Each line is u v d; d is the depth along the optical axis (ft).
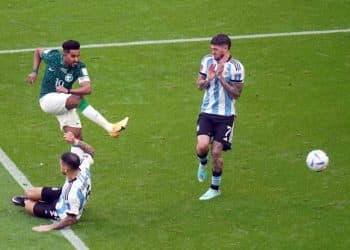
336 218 113.80
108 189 120.67
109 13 185.06
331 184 122.52
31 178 122.83
